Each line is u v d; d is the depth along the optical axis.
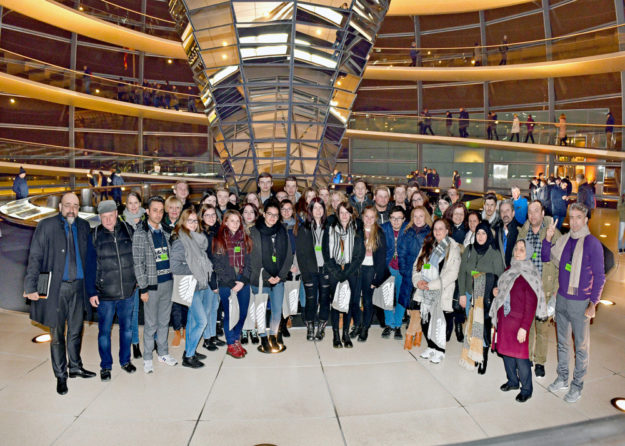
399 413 4.35
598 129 18.67
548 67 21.06
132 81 25.64
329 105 11.30
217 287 5.51
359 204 7.50
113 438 3.90
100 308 4.98
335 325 6.06
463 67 22.95
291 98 10.81
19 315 7.25
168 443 3.83
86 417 4.23
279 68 10.41
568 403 4.57
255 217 5.92
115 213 4.91
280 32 9.90
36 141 23.31
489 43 25.19
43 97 21.14
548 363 5.58
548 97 23.58
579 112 22.78
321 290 6.17
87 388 4.81
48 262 4.58
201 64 10.70
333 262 5.92
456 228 6.52
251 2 9.40
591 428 4.11
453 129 22.06
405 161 27.31
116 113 24.34
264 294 5.80
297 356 5.73
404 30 26.61
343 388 4.85
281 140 11.39
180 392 4.73
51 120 23.70
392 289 6.21
